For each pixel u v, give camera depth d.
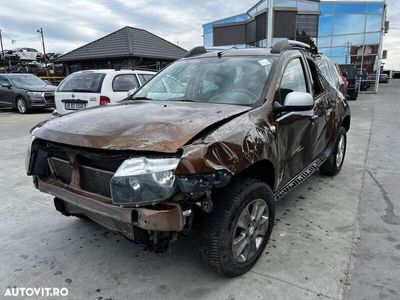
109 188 2.35
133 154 2.18
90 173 2.45
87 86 7.66
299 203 4.13
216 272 2.63
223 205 2.43
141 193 2.11
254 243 2.75
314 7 21.11
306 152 3.73
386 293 2.49
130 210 2.16
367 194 4.44
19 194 4.52
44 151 2.80
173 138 2.19
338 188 4.66
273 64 3.31
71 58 26.33
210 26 25.95
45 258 2.98
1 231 3.47
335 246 3.13
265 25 18.33
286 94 3.29
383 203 4.14
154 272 2.77
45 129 2.71
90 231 3.46
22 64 35.47
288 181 3.35
